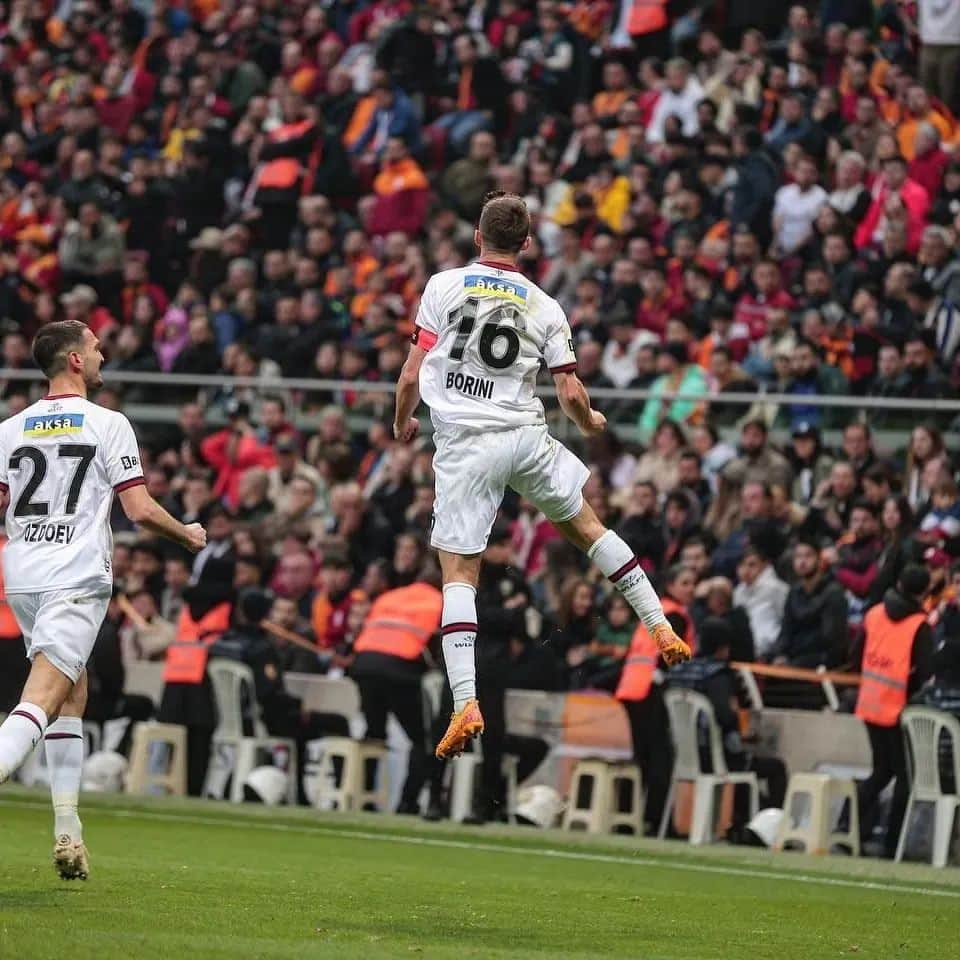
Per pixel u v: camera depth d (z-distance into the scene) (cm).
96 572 2003
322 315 5512
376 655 3859
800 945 1905
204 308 5638
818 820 3419
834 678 3631
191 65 7131
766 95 5434
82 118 6969
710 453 4384
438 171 6219
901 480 4012
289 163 6188
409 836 3412
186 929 1750
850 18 5606
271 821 3631
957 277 4353
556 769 3938
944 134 5181
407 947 1705
